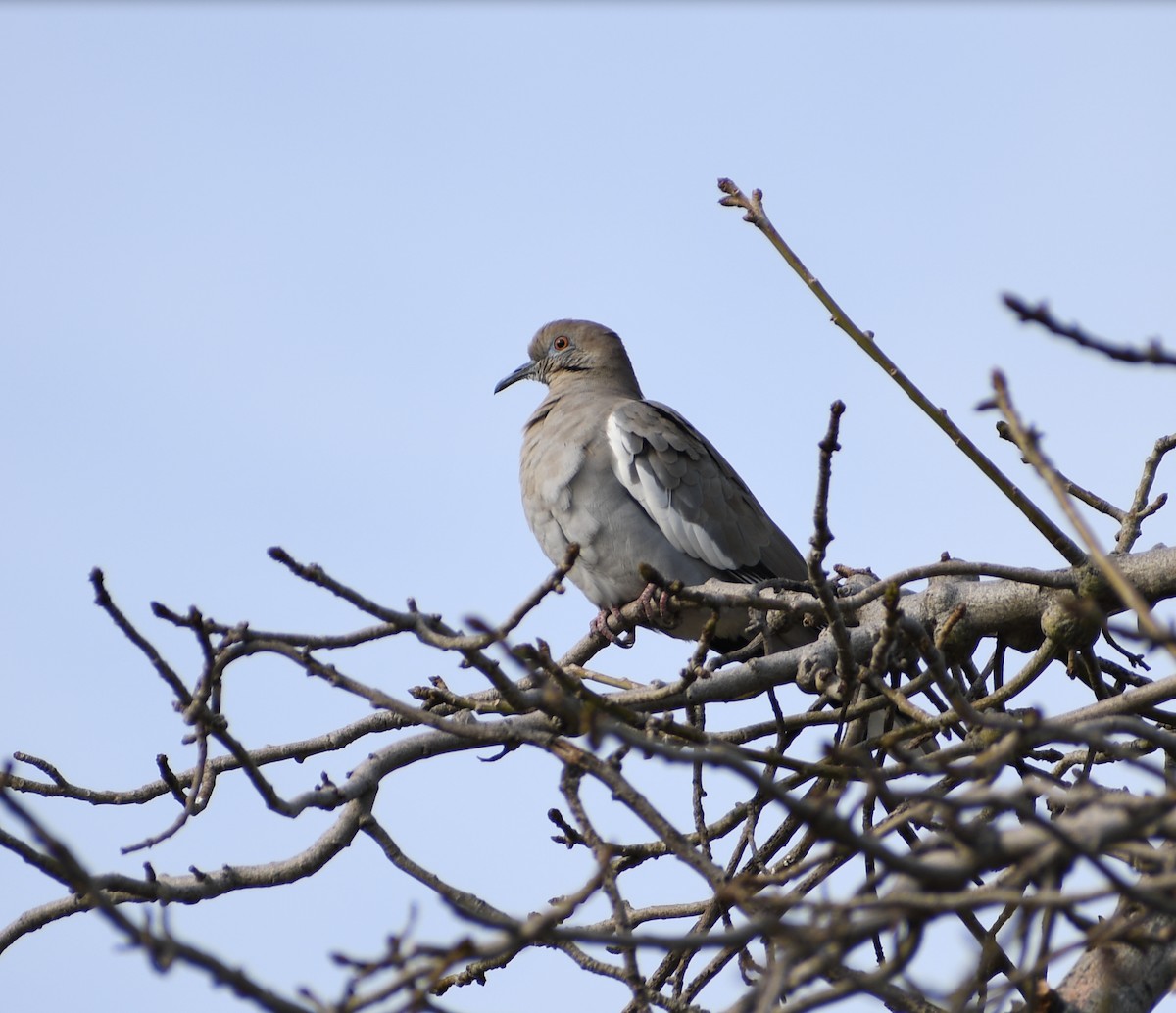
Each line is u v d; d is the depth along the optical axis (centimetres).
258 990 751
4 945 1146
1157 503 1252
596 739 735
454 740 1191
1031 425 792
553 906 1142
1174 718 1137
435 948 752
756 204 1207
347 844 1143
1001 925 990
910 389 1124
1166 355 716
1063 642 1152
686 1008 1020
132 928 738
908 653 1290
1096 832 712
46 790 1203
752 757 1009
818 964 717
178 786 1084
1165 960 980
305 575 898
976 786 839
